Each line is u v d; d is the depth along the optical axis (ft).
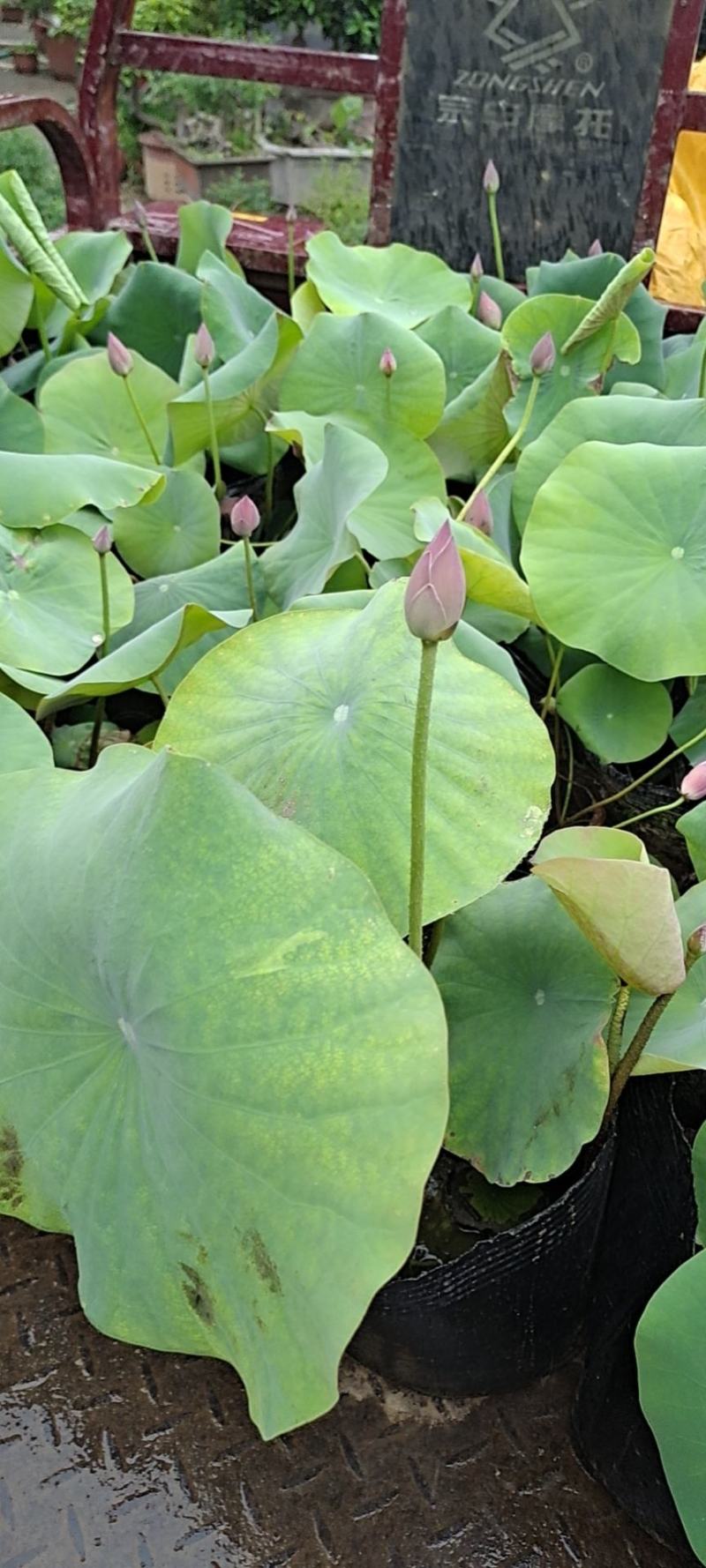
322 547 4.86
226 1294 3.22
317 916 3.26
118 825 3.43
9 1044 3.47
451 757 3.71
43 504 4.94
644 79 6.86
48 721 5.08
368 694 3.78
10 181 6.14
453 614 3.13
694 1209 3.82
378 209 7.55
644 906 3.39
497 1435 3.95
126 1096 3.34
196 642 4.84
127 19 7.38
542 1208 4.06
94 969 3.37
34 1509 3.84
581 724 4.88
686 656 4.57
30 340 7.24
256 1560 3.77
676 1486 3.48
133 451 6.08
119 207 7.97
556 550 4.73
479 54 7.02
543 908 4.05
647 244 7.24
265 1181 3.17
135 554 5.48
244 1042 3.22
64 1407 3.99
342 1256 3.08
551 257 7.42
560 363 5.72
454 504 5.54
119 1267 3.33
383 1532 3.81
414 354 5.68
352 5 15.24
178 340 6.68
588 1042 3.80
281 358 6.01
